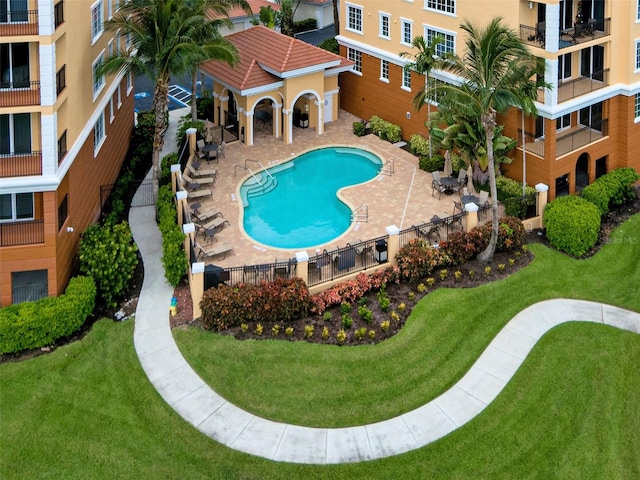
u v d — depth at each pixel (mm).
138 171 39000
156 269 30172
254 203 35594
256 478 20453
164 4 30828
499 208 33625
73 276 28922
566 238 30906
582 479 20359
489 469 20688
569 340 25891
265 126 44344
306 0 66125
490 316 27062
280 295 26266
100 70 30016
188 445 21547
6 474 20406
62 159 26953
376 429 22141
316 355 24891
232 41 44219
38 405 22891
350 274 28500
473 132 34031
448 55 28688
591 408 22797
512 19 33781
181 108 48625
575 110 33594
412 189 36156
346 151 41594
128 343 25734
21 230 26578
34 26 24312
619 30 34344
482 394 23469
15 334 24797
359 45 44281
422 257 28766
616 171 35781
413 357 24922
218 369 24422
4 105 24750
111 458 21062
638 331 26375
